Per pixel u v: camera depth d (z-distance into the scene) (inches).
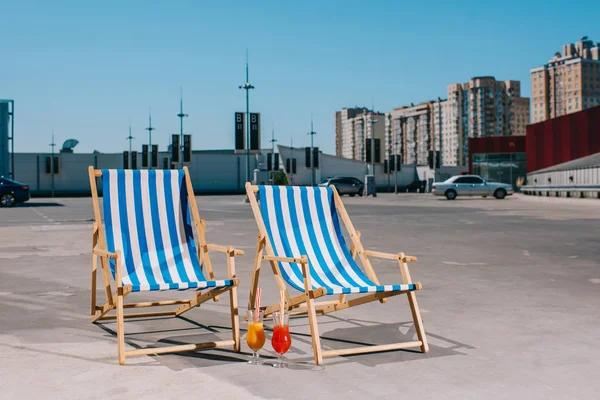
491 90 6958.7
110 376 159.9
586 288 293.4
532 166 2066.9
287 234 226.5
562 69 7455.7
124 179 230.7
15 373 162.2
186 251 227.5
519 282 311.3
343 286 197.6
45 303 262.5
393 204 1312.7
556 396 145.0
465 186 1610.5
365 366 169.8
